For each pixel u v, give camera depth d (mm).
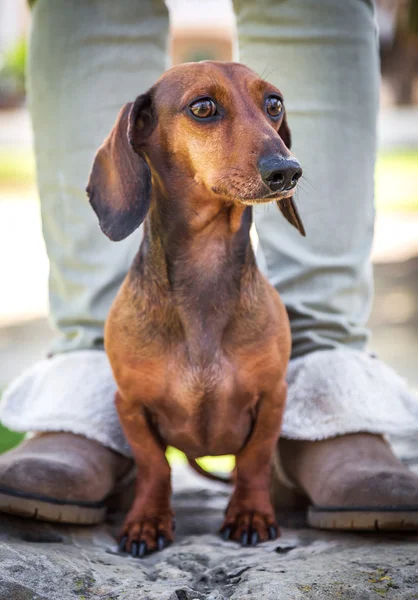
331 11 832
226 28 8781
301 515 824
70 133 858
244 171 665
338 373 804
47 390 825
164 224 727
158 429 765
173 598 614
